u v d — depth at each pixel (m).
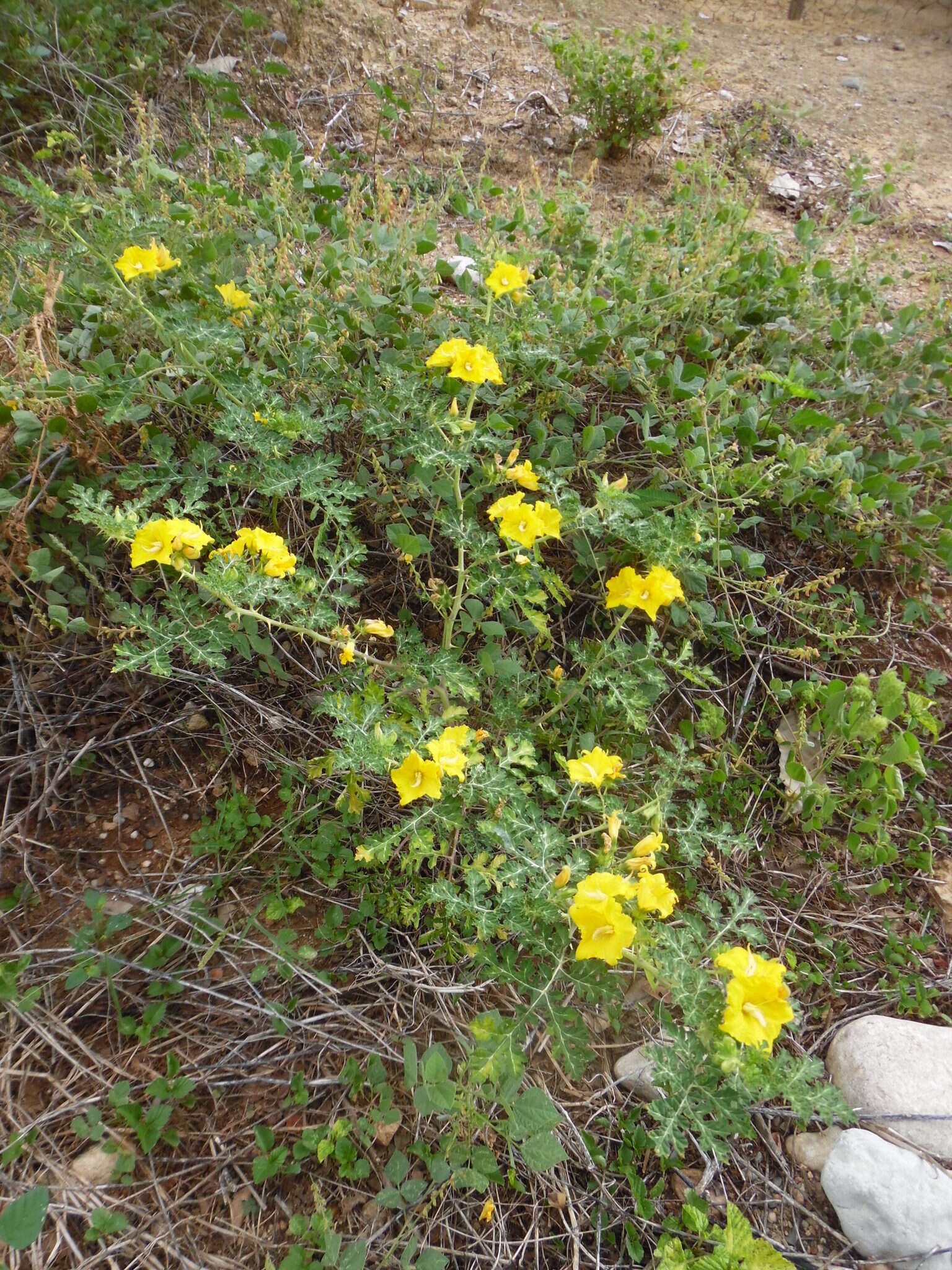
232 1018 0.61
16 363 0.74
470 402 0.72
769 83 2.12
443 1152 0.57
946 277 1.40
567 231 1.13
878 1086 0.64
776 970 0.50
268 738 0.75
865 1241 0.59
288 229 0.99
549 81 1.72
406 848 0.69
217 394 0.79
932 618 0.97
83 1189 0.53
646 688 0.78
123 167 1.13
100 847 0.68
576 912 0.52
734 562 0.89
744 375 0.96
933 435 1.01
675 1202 0.60
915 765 0.74
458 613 0.78
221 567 0.60
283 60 1.46
